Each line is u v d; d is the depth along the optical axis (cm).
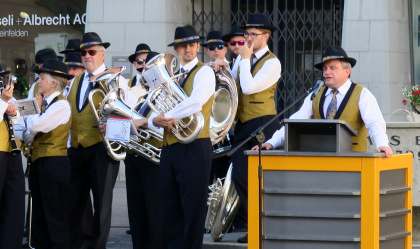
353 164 1084
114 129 1439
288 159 1104
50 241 1595
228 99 1559
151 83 1415
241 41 1764
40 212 1608
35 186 1597
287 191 1103
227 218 1612
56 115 1555
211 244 1606
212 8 2572
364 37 2364
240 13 2572
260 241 1107
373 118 1251
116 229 1906
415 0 2411
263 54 1625
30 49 2650
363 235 1082
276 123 1614
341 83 1287
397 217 1159
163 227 1531
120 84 1561
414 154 1585
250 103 1606
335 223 1093
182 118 1370
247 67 1582
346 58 1276
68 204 1625
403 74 2391
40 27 2639
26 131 1573
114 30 2505
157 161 1514
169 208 1412
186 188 1383
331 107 1291
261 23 1605
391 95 2352
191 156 1382
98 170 1587
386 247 1131
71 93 1634
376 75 2355
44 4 2634
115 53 2498
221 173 1856
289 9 2531
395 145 1593
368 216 1080
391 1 2362
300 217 1102
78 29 2616
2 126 1485
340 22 2492
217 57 1798
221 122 1552
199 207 1389
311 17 2508
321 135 1143
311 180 1099
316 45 2511
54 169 1567
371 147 1616
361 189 1081
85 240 1661
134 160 1541
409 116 1700
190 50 1411
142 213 1561
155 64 1393
